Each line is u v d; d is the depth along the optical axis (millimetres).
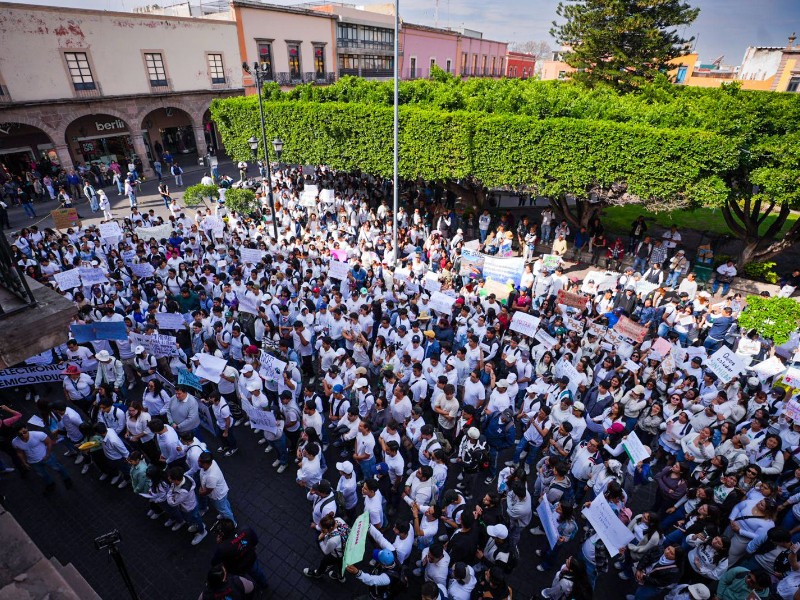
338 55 44688
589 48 29375
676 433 8648
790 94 20312
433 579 6055
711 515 6574
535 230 21938
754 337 11750
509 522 7043
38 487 9148
